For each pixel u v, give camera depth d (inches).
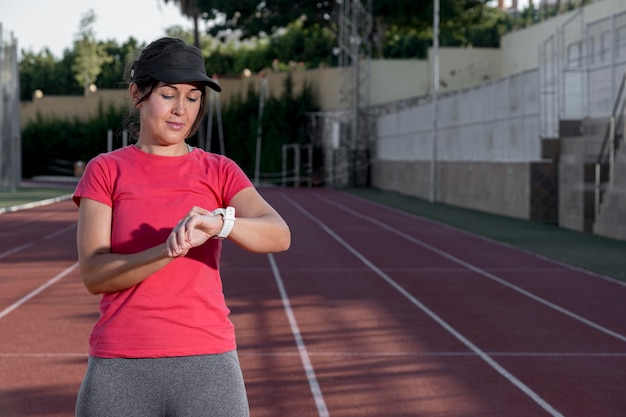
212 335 116.3
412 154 1791.3
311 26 2454.5
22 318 413.7
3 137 1673.2
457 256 700.0
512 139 1163.9
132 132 128.5
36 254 695.7
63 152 2679.6
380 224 1039.6
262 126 2384.4
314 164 2313.0
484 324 408.8
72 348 348.5
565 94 1026.7
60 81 3225.9
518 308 454.0
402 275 582.9
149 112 118.9
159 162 120.7
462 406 274.1
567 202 971.3
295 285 530.6
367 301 472.1
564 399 283.6
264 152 2380.7
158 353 113.8
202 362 115.3
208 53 3078.2
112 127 2630.4
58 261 646.5
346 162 2235.5
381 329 393.7
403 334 382.9
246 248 113.6
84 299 469.7
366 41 2247.8
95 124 2647.6
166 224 117.9
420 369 320.8
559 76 1032.2
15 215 1155.3
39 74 3218.5
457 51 2164.1
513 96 1149.1
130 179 119.5
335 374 311.4
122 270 112.3
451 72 2175.2
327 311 438.6
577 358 341.4
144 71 118.0
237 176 122.6
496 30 2655.0
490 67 2144.4
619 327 404.8
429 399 281.3
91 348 117.0
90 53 3161.9
